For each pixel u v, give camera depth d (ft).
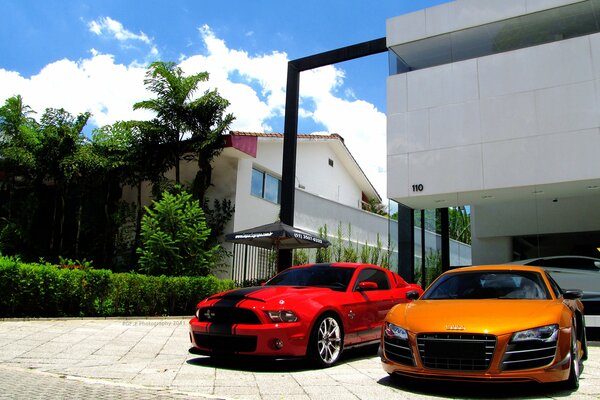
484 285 19.54
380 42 50.16
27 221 57.11
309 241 43.96
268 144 63.41
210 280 45.62
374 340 23.79
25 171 56.08
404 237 45.37
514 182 34.63
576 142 33.06
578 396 15.37
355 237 71.82
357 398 15.25
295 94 55.06
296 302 20.13
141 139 53.78
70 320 34.99
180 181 59.77
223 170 57.57
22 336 27.20
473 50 38.37
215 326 20.04
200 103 52.21
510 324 15.05
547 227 41.91
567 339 15.51
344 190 90.43
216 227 54.60
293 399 15.10
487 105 36.58
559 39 35.40
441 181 37.27
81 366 20.30
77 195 60.64
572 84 33.91
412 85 39.88
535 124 34.63
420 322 16.14
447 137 37.63
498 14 37.83
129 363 21.29
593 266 34.27
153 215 47.60
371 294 24.25
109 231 57.41
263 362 21.72
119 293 38.93
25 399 14.11
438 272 47.52
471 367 14.85
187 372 19.48
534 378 14.49
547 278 19.56
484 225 47.39
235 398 15.16
